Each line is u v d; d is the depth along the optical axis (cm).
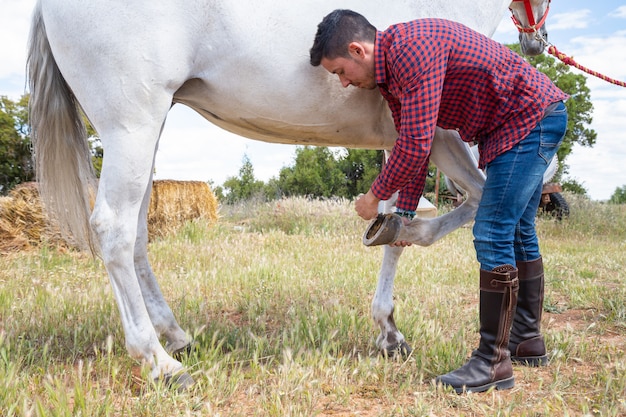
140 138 252
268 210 1184
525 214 289
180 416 224
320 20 262
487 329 260
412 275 547
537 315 297
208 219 932
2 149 1655
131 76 246
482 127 253
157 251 689
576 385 265
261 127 286
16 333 317
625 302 422
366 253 700
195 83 270
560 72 1977
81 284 509
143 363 254
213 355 276
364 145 303
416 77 229
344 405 242
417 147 233
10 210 708
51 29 257
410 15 278
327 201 1177
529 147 247
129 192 254
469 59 237
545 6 353
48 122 278
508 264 255
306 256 662
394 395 254
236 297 450
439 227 289
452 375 260
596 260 661
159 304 304
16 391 231
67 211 286
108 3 244
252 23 255
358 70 243
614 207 1309
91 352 313
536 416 232
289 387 247
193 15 250
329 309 388
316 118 277
